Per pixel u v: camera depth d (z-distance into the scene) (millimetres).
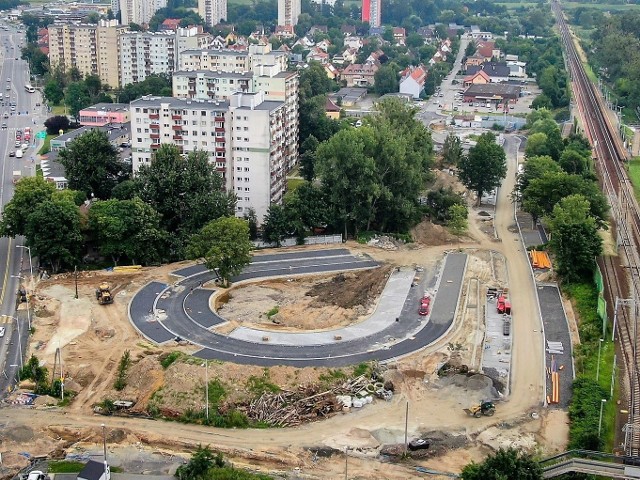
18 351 184125
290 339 190000
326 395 165875
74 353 183375
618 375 170875
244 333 193125
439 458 146500
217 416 158125
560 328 198000
